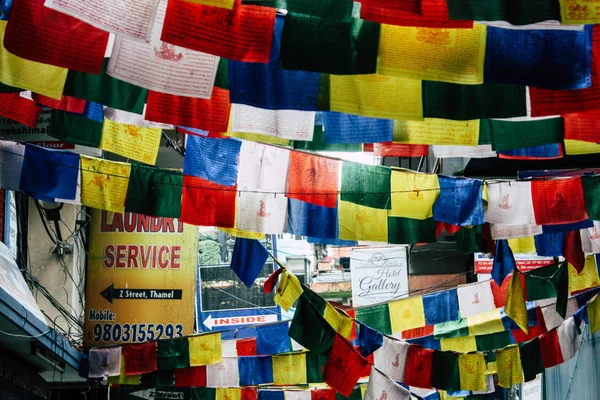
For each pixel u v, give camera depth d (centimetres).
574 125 639
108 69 477
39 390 1110
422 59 487
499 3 453
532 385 1454
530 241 950
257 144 732
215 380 1035
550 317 1088
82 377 1121
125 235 1318
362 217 767
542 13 453
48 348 979
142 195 709
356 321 891
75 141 636
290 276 795
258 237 777
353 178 758
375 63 483
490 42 491
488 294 1023
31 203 1283
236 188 729
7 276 899
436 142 606
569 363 1340
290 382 1032
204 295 1617
